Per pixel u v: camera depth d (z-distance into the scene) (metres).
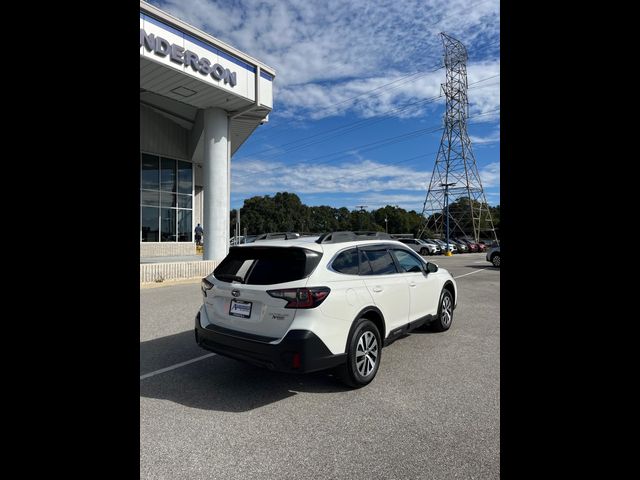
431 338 5.51
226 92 13.89
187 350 5.07
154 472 2.36
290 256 3.63
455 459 2.49
